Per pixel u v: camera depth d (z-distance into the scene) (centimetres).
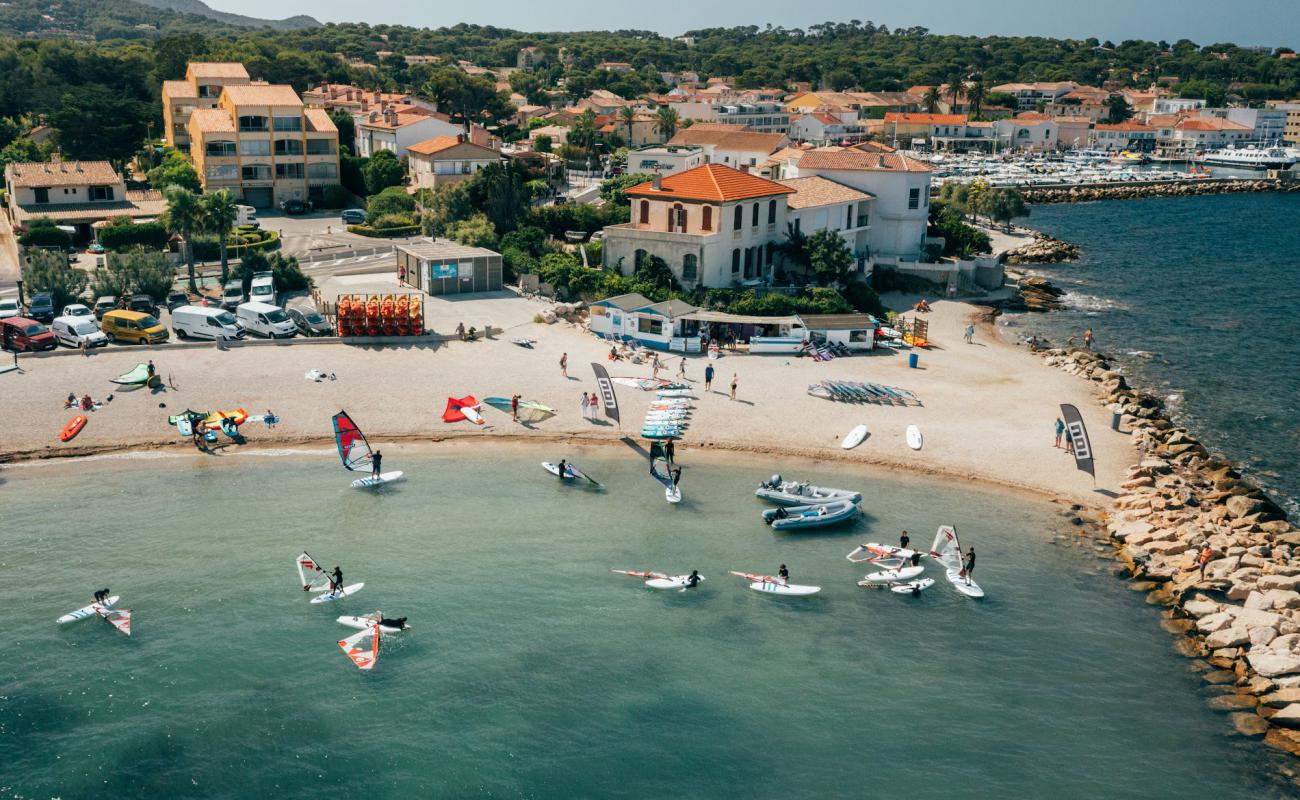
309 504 5219
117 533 4825
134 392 6400
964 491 5538
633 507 5284
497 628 4116
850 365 7556
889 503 5388
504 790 3228
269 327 7388
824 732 3544
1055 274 12331
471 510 5203
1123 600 4466
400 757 3356
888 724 3594
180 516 5034
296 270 8869
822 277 9494
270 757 3338
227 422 6012
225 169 13150
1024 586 4562
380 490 5419
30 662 3788
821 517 5072
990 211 15812
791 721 3597
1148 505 5269
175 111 15038
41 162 12512
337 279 9300
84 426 5969
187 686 3678
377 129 15475
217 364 6919
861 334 7894
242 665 3809
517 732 3500
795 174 12044
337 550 4725
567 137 18612
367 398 6550
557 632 4100
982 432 6297
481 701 3656
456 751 3394
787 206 9769
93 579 4391
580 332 8044
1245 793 3297
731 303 8638
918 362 7694
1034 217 18525
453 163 13188
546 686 3750
